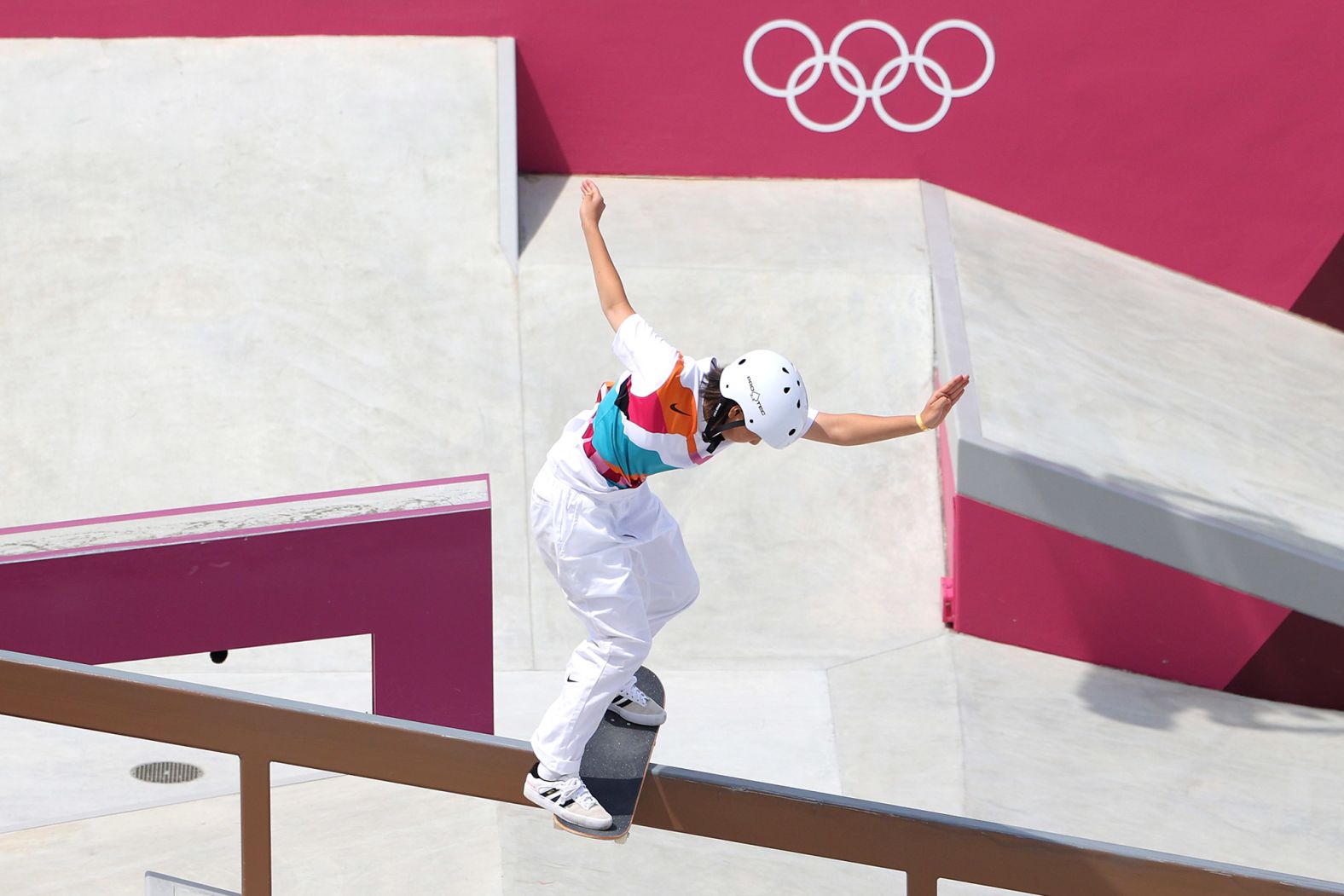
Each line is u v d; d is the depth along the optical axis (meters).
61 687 13.64
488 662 25.83
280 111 42.31
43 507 33.59
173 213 39.59
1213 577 32.44
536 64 45.09
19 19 43.38
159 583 24.02
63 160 40.50
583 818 13.38
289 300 38.09
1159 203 44.97
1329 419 38.44
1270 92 43.31
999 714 31.16
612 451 13.87
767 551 35.28
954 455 33.16
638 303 38.78
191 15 43.94
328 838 16.48
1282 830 27.92
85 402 35.56
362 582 24.95
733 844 15.04
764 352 13.58
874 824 13.59
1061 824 27.39
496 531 34.72
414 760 13.85
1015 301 39.91
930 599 34.91
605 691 13.83
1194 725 31.70
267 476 34.72
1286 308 45.12
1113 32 43.53
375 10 44.41
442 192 40.81
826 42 44.59
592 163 46.00
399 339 37.66
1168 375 38.66
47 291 37.62
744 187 45.62
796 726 30.31
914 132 45.41
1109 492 32.19
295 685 30.86
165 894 16.91
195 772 17.78
